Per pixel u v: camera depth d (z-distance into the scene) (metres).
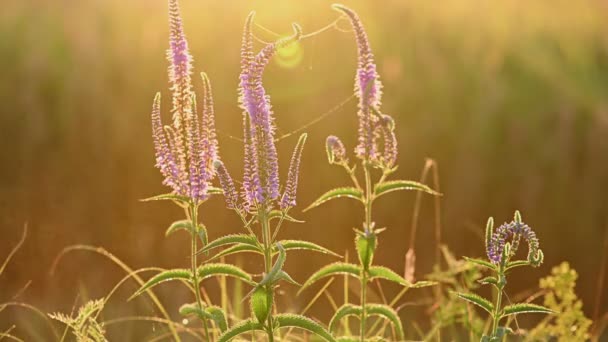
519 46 12.13
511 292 9.05
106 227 9.27
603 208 9.83
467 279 5.35
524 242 9.41
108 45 11.55
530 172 10.08
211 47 11.34
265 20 11.62
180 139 3.46
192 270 3.54
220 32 11.53
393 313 3.50
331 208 9.58
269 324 3.35
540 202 9.95
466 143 10.32
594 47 12.53
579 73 11.78
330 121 10.32
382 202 9.70
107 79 11.00
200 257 8.15
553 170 10.17
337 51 11.14
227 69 10.88
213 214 9.06
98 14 12.16
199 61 11.10
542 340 5.00
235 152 9.88
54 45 11.42
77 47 11.26
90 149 10.24
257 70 3.20
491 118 10.57
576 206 9.88
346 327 4.92
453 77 11.28
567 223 9.80
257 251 3.33
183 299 7.66
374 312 3.51
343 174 9.80
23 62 11.13
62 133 10.44
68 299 7.92
